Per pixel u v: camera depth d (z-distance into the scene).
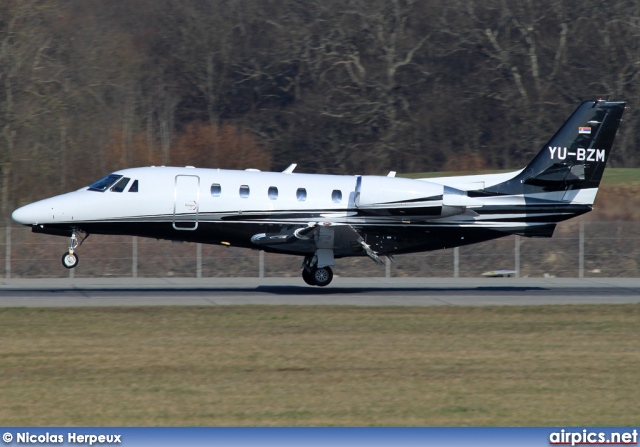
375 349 65.94
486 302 92.56
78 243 99.12
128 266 126.19
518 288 110.38
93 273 123.75
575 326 77.81
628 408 50.94
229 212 95.94
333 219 97.31
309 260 101.19
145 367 59.00
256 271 127.75
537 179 100.50
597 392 54.38
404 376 57.62
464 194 99.19
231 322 76.38
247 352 64.06
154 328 73.06
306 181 98.06
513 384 56.03
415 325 76.69
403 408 50.22
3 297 92.12
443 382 56.22
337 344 67.56
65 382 54.94
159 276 124.81
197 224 96.06
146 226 96.31
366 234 98.31
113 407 49.72
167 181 96.31
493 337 71.88
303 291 102.38
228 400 51.31
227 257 129.50
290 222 96.75
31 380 55.31
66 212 95.44
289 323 76.38
